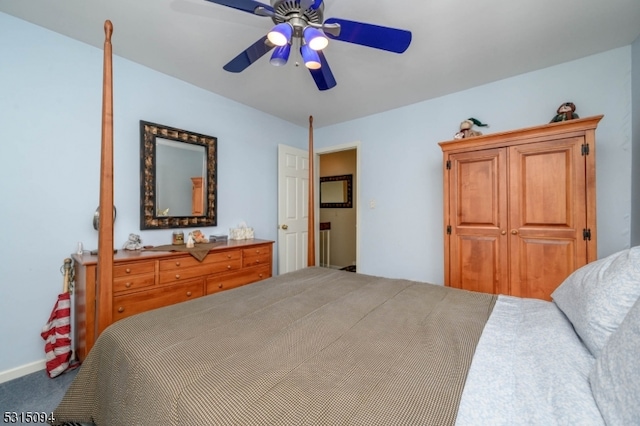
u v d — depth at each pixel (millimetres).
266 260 2928
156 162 2494
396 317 1229
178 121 2660
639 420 493
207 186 2887
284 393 694
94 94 2154
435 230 3074
